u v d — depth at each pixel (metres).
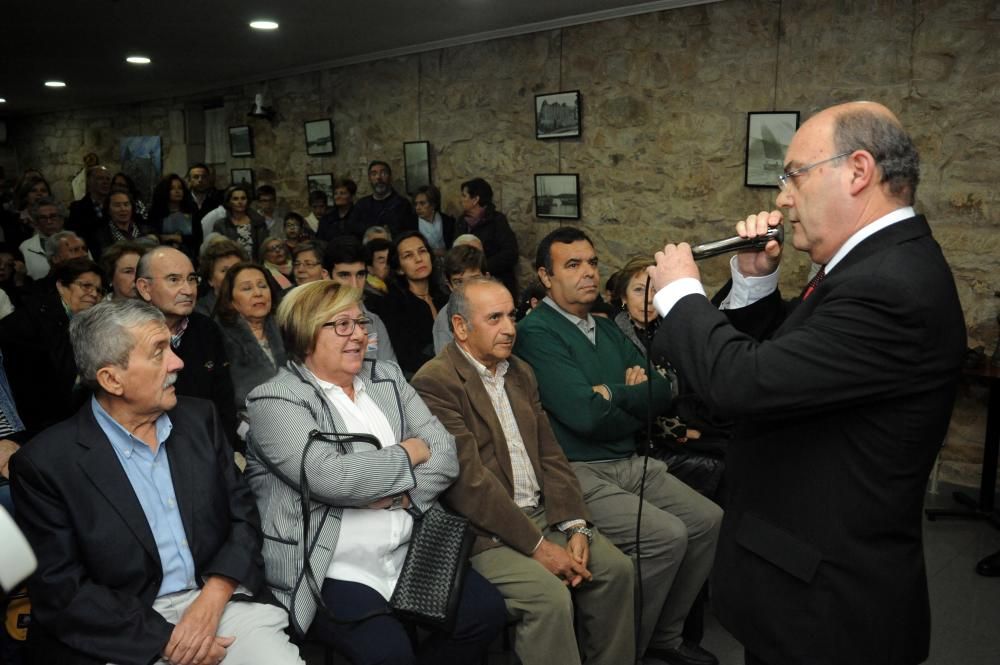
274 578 1.93
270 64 7.52
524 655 2.11
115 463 1.77
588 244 2.62
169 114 10.01
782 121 4.55
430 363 2.40
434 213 6.39
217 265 3.69
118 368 1.74
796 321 1.39
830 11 4.31
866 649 1.33
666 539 2.35
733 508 1.50
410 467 1.99
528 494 2.38
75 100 10.58
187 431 1.92
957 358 1.31
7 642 2.00
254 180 8.74
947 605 2.90
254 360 3.03
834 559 1.34
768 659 1.42
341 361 2.09
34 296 3.04
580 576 2.20
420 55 6.62
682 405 2.82
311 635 1.96
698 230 5.04
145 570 1.76
